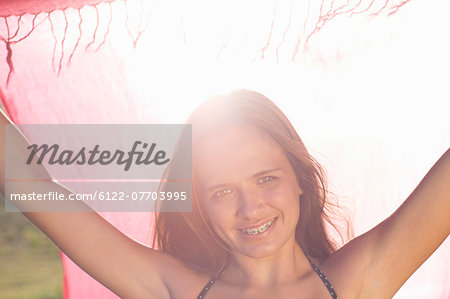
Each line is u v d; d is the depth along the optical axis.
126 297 2.43
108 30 2.76
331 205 2.86
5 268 9.79
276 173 2.26
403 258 2.26
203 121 2.34
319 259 2.41
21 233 11.06
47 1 2.71
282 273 2.33
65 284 3.19
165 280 2.43
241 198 2.23
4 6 2.70
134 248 2.46
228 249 2.38
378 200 2.96
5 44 2.84
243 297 2.31
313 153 2.92
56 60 2.85
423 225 2.23
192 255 2.47
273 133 2.30
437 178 2.25
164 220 2.50
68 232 2.39
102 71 2.88
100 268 2.41
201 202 2.39
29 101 2.92
